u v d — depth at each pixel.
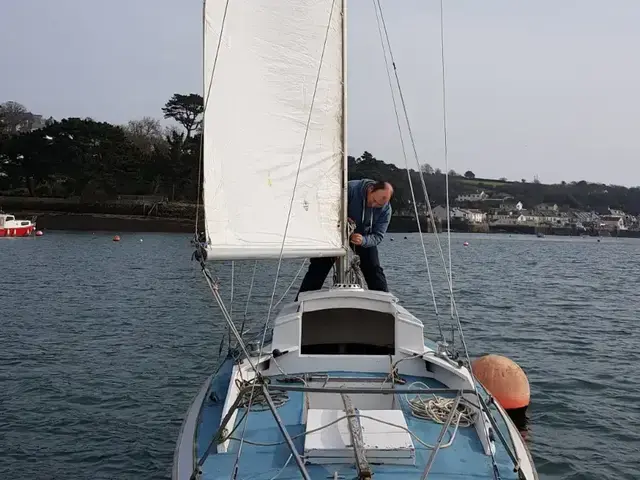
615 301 31.70
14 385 14.56
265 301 27.41
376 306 8.31
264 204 7.88
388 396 7.52
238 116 7.68
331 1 8.06
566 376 15.73
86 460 10.48
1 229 82.31
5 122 130.00
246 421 6.74
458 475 5.77
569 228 175.25
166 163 114.88
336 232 8.43
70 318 23.95
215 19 7.43
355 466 5.80
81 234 94.81
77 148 110.31
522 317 25.52
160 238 89.62
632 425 12.20
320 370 7.97
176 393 14.04
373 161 35.91
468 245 104.62
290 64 7.96
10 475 9.95
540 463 10.41
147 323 22.73
